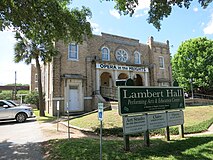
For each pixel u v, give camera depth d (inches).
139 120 284.0
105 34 1032.2
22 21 354.9
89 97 911.7
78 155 251.4
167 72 1252.5
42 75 1115.9
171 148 270.2
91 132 426.3
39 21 373.1
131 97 282.0
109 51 1028.5
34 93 1157.1
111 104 778.2
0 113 613.0
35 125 564.4
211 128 453.4
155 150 262.5
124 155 244.5
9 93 1738.4
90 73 933.2
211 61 1381.6
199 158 228.8
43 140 368.2
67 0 434.9
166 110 323.6
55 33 404.5
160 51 1244.5
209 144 285.0
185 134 405.4
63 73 863.7
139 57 1152.2
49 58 812.0
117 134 414.9
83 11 447.2
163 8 385.1
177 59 1517.0
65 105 840.3
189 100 941.2
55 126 541.3
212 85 1359.5
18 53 804.6
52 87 829.8
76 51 914.7
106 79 1109.1
